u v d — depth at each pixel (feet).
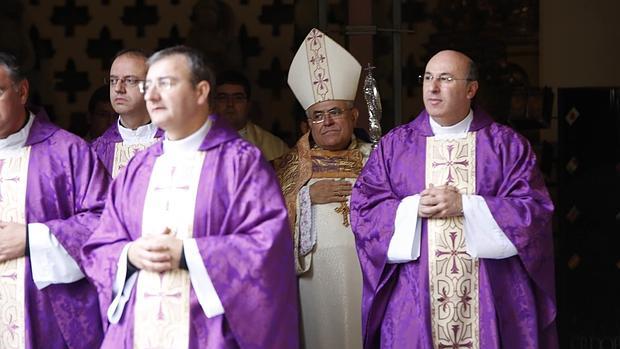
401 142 24.43
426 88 23.88
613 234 32.55
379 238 23.62
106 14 39.96
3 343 22.53
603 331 32.42
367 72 27.12
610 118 32.76
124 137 25.84
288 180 26.78
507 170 23.71
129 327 20.07
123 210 20.67
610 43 39.83
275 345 20.03
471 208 22.95
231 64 39.40
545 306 23.63
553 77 39.55
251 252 19.72
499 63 38.88
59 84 39.70
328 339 26.12
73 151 22.97
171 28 39.88
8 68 22.31
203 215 20.04
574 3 39.70
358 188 24.44
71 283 22.57
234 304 19.69
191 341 19.79
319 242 26.17
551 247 23.62
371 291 23.93
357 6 30.40
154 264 19.57
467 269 23.25
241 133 31.01
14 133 22.82
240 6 39.50
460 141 23.98
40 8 39.63
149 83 20.03
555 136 37.88
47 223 22.18
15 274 22.31
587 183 32.76
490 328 23.08
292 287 20.38
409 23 39.22
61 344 22.65
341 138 26.66
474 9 39.06
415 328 23.41
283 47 39.45
